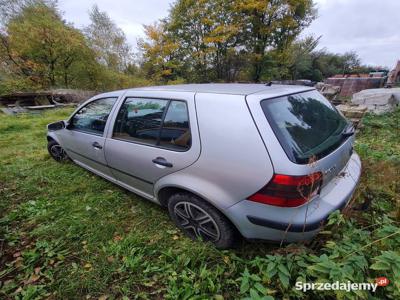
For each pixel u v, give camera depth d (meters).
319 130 1.83
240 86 2.13
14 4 17.31
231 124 1.68
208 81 21.38
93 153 2.95
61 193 3.09
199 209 2.00
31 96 12.06
